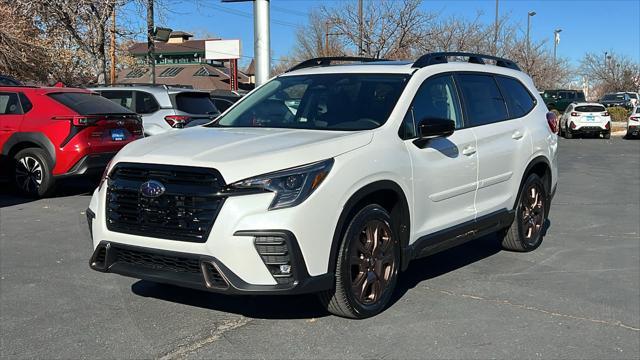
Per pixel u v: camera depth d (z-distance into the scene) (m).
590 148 21.03
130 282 5.21
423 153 4.71
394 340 4.04
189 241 3.77
